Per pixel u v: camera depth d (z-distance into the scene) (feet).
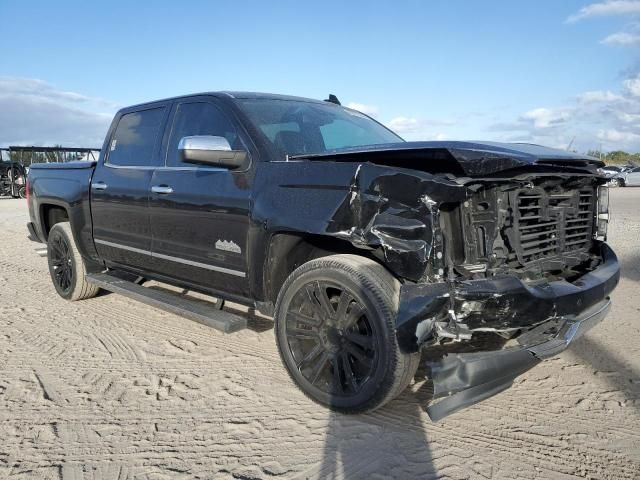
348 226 9.53
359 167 9.61
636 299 18.28
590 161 11.16
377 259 10.21
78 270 18.16
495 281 8.87
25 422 10.19
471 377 8.79
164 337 14.98
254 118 12.53
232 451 9.11
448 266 8.98
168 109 14.79
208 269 12.87
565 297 9.61
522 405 10.71
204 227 12.67
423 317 8.61
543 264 10.34
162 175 14.02
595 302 10.57
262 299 11.73
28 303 18.84
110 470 8.61
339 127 14.01
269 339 14.66
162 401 11.02
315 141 12.83
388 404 10.66
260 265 11.28
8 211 60.75
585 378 11.96
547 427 9.84
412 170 9.23
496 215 9.21
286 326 10.78
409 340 8.70
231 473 8.49
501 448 9.12
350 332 9.79
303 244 11.29
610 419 10.13
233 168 11.86
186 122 14.03
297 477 8.36
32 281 22.67
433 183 8.76
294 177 10.69
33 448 9.29
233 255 12.05
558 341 9.54
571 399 10.96
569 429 9.77
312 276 10.18
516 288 8.88
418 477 8.32
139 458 8.95
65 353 13.82
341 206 9.66
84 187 17.11
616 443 9.29
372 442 9.31
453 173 9.25
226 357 13.38
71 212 17.67
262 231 10.99
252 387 11.60
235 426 9.93
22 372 12.57
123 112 16.76
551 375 12.14
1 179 85.35
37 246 33.17
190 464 8.75
